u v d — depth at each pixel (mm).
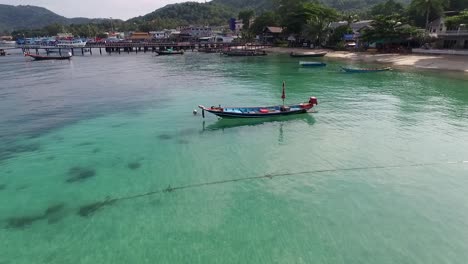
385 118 28844
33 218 14836
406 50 76812
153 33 190875
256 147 22719
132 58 101188
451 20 64062
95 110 33656
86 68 73250
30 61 92000
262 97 38844
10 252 12688
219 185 17438
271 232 13438
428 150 21516
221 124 28031
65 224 14336
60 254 12508
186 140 24391
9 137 25641
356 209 14953
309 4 113562
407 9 93000
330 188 16891
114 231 13766
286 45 119438
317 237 13070
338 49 93938
